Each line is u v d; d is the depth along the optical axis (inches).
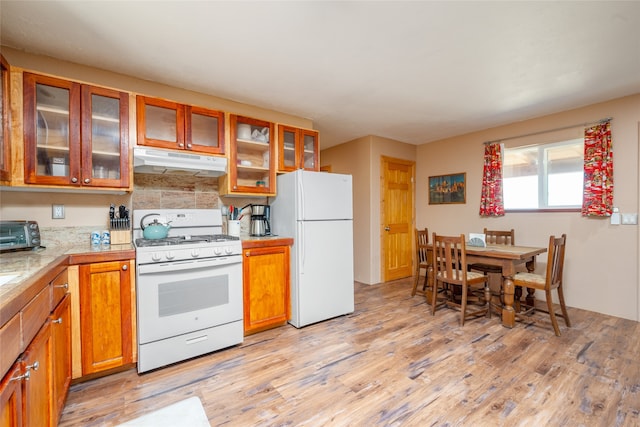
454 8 67.0
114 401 69.4
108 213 98.5
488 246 139.0
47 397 52.4
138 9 66.4
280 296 113.7
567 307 134.6
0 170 67.7
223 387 75.2
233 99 120.4
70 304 72.0
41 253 74.5
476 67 95.2
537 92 115.2
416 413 65.3
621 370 81.4
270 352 94.2
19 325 40.2
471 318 123.8
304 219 114.8
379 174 183.8
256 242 106.7
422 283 183.2
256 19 70.6
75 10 66.6
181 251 86.7
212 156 106.1
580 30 75.3
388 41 80.3
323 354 92.6
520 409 66.2
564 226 136.7
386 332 109.3
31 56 84.7
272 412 65.9
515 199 154.9
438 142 191.8
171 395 71.9
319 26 73.5
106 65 92.2
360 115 141.8
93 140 86.7
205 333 91.1
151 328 82.0
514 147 153.8
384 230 187.2
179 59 89.0
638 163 116.5
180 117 100.0
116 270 79.0
